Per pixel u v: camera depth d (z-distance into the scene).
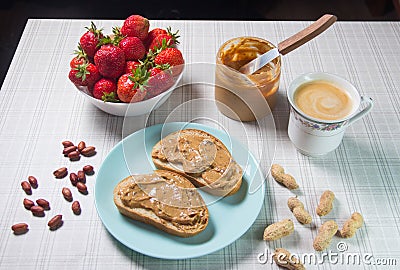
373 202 0.67
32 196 0.67
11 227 0.64
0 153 0.71
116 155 0.69
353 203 0.67
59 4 1.34
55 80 0.80
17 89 0.79
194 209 0.63
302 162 0.71
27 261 0.61
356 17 1.32
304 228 0.64
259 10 1.34
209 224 0.63
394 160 0.71
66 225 0.64
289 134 0.71
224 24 0.90
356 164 0.71
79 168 0.70
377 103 0.78
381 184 0.69
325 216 0.65
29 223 0.64
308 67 0.82
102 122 0.75
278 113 0.76
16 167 0.70
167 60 0.72
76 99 0.78
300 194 0.67
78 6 1.34
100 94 0.71
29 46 0.85
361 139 0.73
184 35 0.87
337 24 0.90
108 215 0.64
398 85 0.80
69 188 0.68
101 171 0.67
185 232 0.61
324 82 0.69
